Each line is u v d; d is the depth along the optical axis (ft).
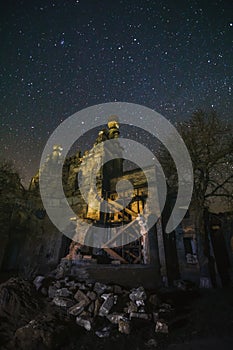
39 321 21.72
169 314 24.18
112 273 35.99
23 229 64.64
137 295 26.50
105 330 21.85
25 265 57.77
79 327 22.85
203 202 43.68
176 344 18.84
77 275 36.29
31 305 26.18
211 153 46.09
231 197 42.37
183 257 46.73
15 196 64.23
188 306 27.99
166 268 40.27
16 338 20.01
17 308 25.09
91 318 23.52
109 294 27.20
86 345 19.72
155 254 42.01
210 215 50.47
